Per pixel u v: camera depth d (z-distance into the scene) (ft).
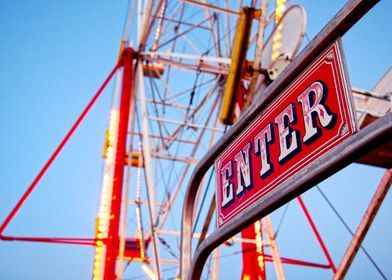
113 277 43.55
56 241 44.60
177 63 57.00
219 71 57.62
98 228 46.62
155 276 42.75
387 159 15.64
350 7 5.20
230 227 7.19
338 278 16.40
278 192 6.03
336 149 5.10
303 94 5.97
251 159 7.09
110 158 50.90
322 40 5.60
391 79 19.22
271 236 52.08
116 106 55.57
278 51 39.34
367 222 15.85
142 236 68.90
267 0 36.83
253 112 7.04
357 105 19.15
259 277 47.42
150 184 47.03
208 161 8.73
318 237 52.54
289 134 6.15
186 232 9.19
